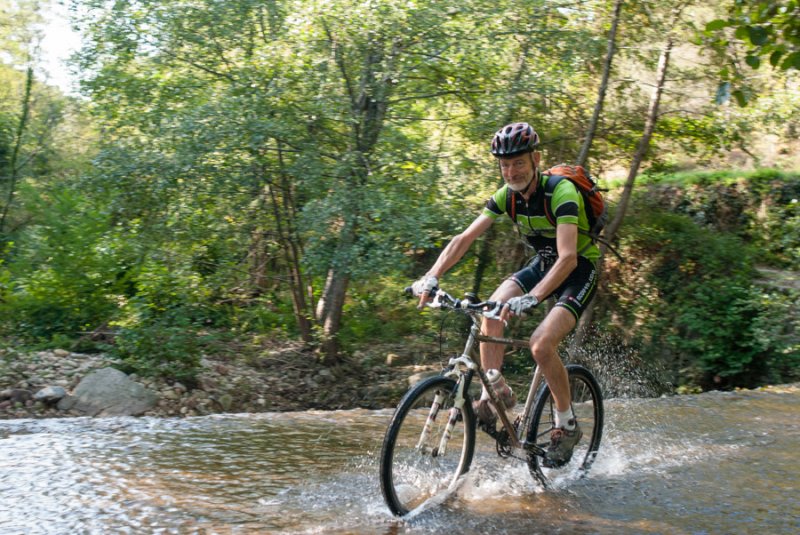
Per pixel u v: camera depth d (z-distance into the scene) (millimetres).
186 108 10586
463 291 12492
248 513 3506
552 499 3830
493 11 10219
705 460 4738
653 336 12844
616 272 13859
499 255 12438
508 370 10320
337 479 4102
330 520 3422
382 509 3584
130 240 11117
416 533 3283
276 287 13367
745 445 5180
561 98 11711
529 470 4016
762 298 11422
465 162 10695
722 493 4023
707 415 6227
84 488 3834
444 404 3656
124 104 11039
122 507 3561
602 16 11414
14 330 11000
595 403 4477
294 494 3811
